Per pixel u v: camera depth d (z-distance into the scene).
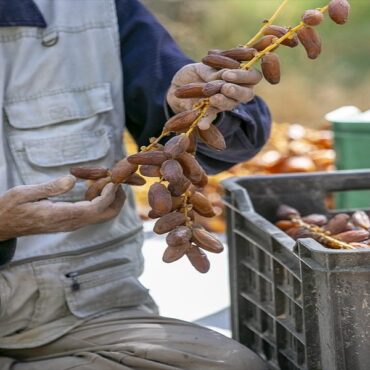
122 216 3.23
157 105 3.20
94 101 3.19
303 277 2.60
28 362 3.02
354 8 10.84
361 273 2.48
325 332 2.55
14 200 2.75
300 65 10.95
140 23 3.34
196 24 11.06
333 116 5.19
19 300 3.01
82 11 3.25
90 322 3.03
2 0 3.13
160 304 4.41
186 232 2.62
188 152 2.66
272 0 10.88
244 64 2.67
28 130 3.12
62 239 3.05
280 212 3.42
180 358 2.80
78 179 3.11
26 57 3.15
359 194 5.06
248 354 2.83
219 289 4.55
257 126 3.21
